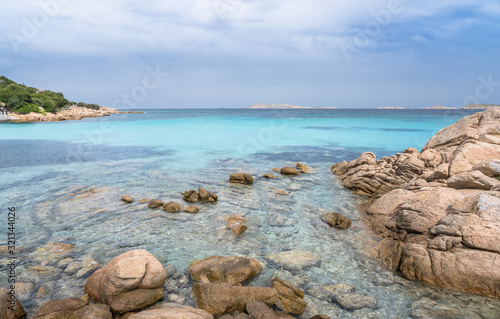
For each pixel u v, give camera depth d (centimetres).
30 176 1939
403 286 780
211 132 4875
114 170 2141
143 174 2020
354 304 705
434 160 1539
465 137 1584
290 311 674
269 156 2775
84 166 2275
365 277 822
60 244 984
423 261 812
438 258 800
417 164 1535
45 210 1308
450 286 768
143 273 689
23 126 6212
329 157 2742
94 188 1664
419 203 1023
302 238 1068
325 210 1366
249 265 823
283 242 1034
